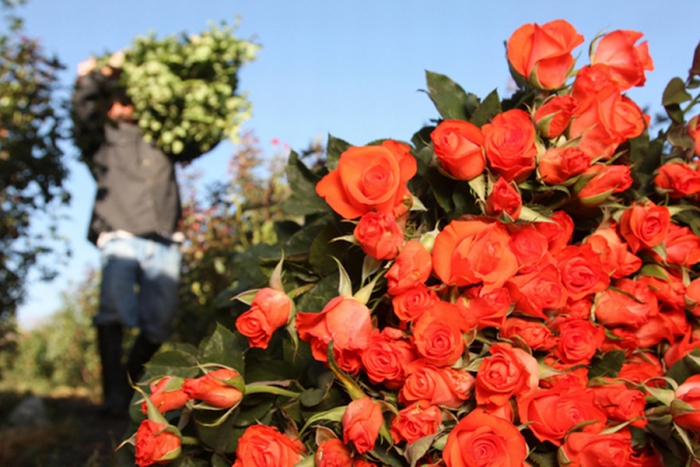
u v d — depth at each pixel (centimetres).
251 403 107
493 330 104
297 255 119
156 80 430
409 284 95
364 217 97
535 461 98
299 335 103
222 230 520
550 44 113
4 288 438
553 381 100
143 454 101
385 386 100
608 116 109
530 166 103
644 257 119
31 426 388
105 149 439
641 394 100
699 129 127
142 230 431
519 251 100
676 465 107
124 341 705
